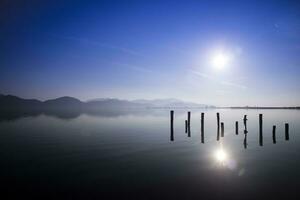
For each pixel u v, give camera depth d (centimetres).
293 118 6669
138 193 1040
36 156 1728
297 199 973
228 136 2969
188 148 2094
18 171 1355
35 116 7450
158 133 3164
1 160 1605
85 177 1251
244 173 1338
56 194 1028
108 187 1109
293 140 2595
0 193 1037
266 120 5869
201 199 977
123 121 5541
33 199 977
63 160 1611
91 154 1805
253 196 1004
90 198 988
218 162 1588
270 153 1895
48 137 2705
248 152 1936
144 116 8306
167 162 1578
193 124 4869
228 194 1029
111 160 1620
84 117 7294
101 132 3234
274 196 1005
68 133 3095
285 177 1261
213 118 7325
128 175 1291
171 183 1168
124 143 2320
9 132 3164
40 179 1216
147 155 1786
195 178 1246
